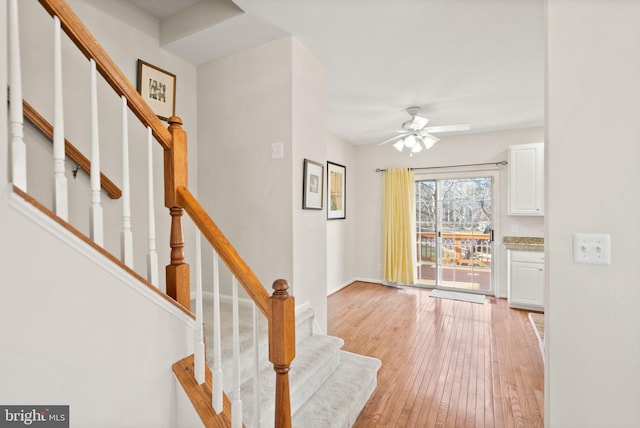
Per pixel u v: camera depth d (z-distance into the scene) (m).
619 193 1.17
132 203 2.27
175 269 1.39
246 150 2.52
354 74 2.93
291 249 2.36
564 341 1.25
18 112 0.94
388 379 2.50
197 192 2.77
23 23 1.72
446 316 3.97
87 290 1.05
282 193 2.38
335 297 4.86
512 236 4.75
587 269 1.21
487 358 2.85
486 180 4.99
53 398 0.97
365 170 5.89
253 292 1.22
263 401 1.58
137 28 2.30
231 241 2.60
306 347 2.27
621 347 1.17
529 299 4.21
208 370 1.42
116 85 1.19
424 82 3.10
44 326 0.95
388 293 5.09
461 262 5.20
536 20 2.09
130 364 1.16
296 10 2.01
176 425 1.31
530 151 4.43
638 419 1.16
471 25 2.16
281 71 2.35
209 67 2.70
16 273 0.90
